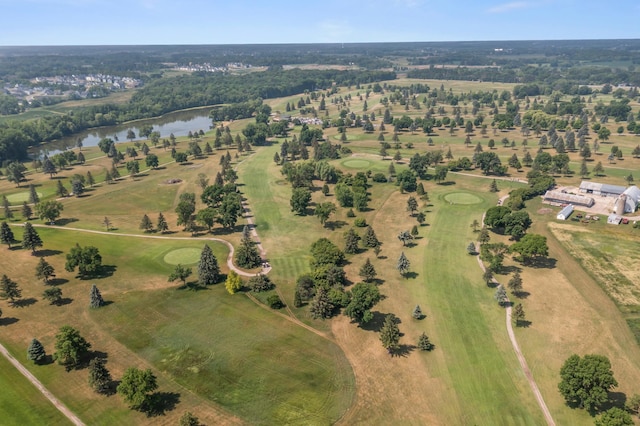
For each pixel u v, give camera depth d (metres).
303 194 182.12
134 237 161.00
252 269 136.38
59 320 109.81
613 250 142.00
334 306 112.81
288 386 87.06
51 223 174.38
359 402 83.00
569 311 110.69
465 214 178.50
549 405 82.00
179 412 81.00
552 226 161.75
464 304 115.00
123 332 104.88
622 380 87.19
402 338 101.81
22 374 91.00
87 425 78.44
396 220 175.12
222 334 103.94
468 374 90.00
